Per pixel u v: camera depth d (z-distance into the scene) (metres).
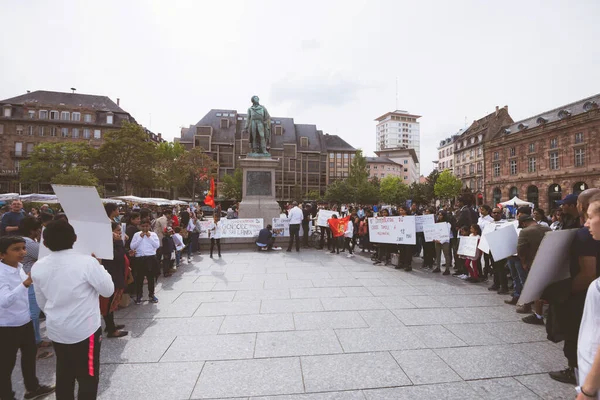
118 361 3.49
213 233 10.12
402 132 149.25
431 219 9.12
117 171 36.19
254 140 14.11
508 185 49.59
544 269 2.82
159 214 17.72
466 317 4.82
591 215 1.95
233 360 3.50
